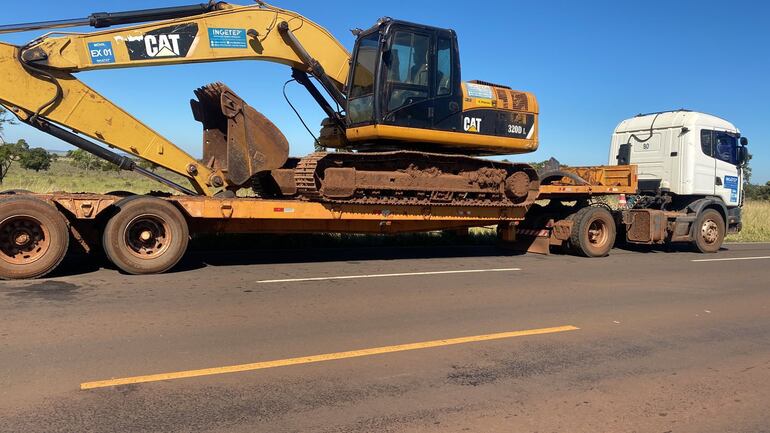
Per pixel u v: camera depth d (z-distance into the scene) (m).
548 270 10.38
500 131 11.23
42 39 8.22
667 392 4.48
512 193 11.48
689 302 7.86
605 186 12.96
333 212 9.80
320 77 10.28
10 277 7.63
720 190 14.65
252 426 3.64
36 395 3.97
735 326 6.59
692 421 3.96
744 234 20.62
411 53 10.16
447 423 3.79
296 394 4.17
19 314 5.95
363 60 10.30
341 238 13.44
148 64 8.80
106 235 8.14
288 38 9.91
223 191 9.62
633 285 9.05
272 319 6.14
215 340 5.34
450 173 10.95
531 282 9.00
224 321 6.00
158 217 8.43
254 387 4.27
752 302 7.98
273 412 3.85
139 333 5.46
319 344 5.35
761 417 4.06
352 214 9.98
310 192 9.54
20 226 7.70
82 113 8.49
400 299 7.37
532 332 6.02
